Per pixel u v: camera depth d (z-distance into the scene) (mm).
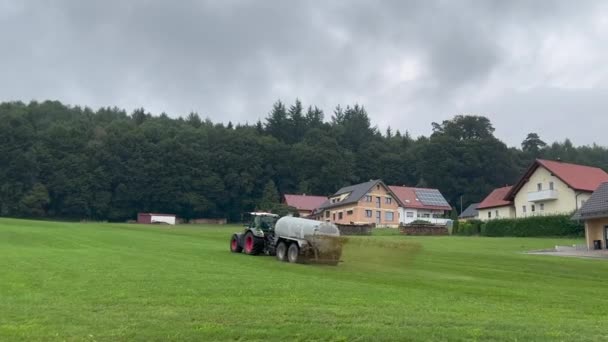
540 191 69875
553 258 31219
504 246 41688
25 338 9430
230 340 9398
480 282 20375
